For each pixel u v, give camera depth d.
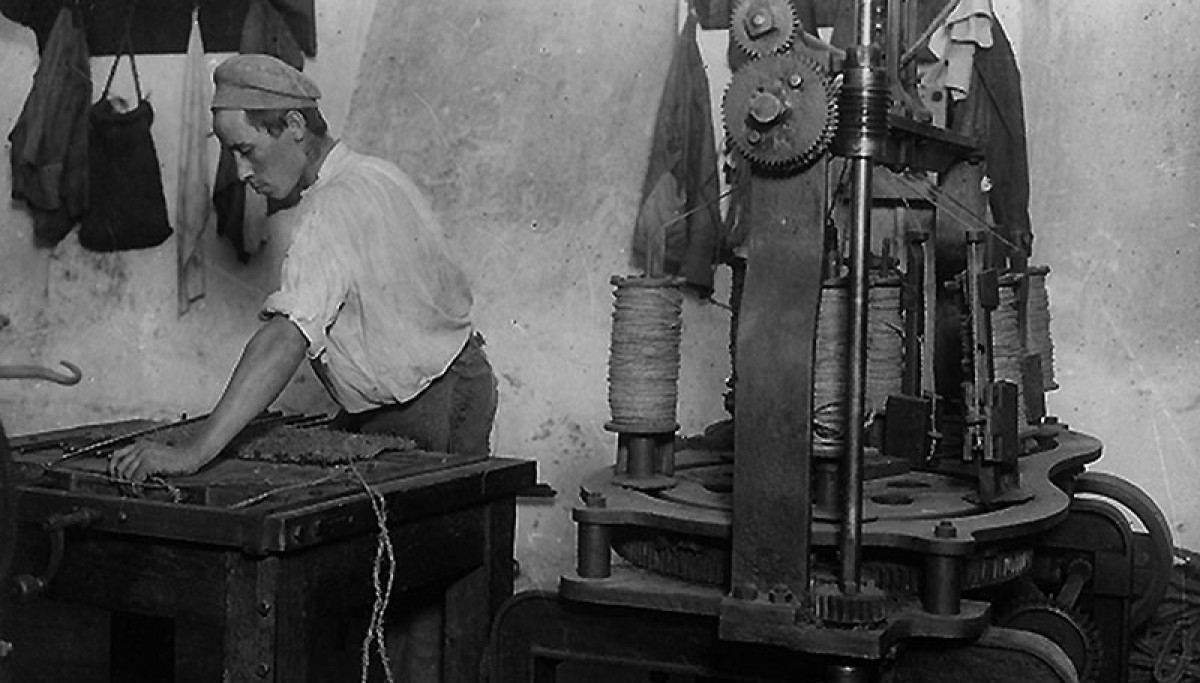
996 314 2.62
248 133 2.95
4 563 2.13
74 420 4.70
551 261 4.27
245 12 4.45
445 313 3.15
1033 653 2.02
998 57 3.75
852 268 1.93
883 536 2.06
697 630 2.24
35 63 4.55
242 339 4.54
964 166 2.78
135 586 2.48
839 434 2.17
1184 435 3.75
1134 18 3.78
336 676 3.25
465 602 3.01
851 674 1.95
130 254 4.64
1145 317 3.79
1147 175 3.78
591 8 4.23
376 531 2.63
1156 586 3.01
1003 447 2.28
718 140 4.05
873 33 1.94
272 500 2.47
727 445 2.95
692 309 4.07
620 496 2.36
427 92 4.39
